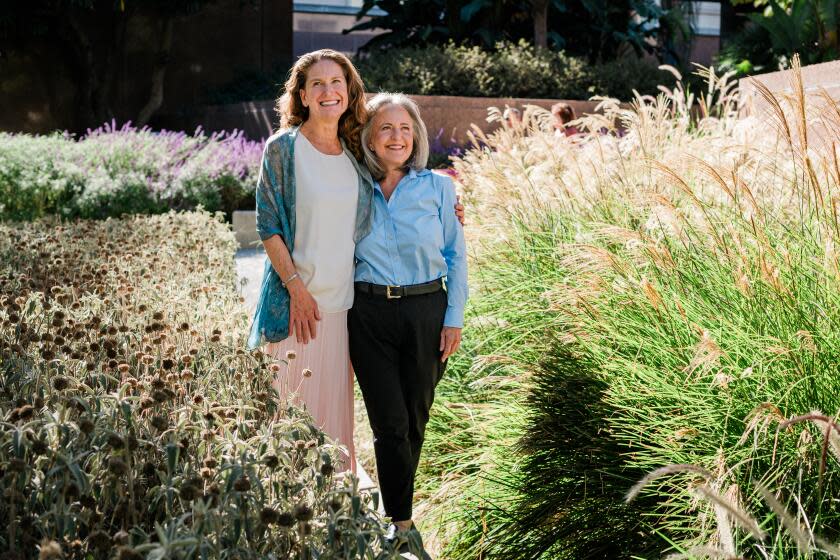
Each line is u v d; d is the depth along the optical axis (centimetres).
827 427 188
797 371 271
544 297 390
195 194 1160
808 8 1683
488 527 326
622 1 2030
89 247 511
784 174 359
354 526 175
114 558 150
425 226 312
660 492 288
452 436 384
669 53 2147
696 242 349
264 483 188
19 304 293
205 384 239
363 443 443
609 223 413
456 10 1866
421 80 1491
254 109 1800
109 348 246
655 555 272
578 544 297
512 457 338
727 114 480
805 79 608
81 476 159
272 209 314
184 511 167
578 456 315
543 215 458
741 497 252
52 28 2061
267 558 161
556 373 333
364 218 315
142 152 1212
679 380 297
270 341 314
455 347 322
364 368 313
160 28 2191
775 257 309
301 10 2430
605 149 462
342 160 315
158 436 195
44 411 182
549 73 1568
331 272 311
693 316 310
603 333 336
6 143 1195
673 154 416
